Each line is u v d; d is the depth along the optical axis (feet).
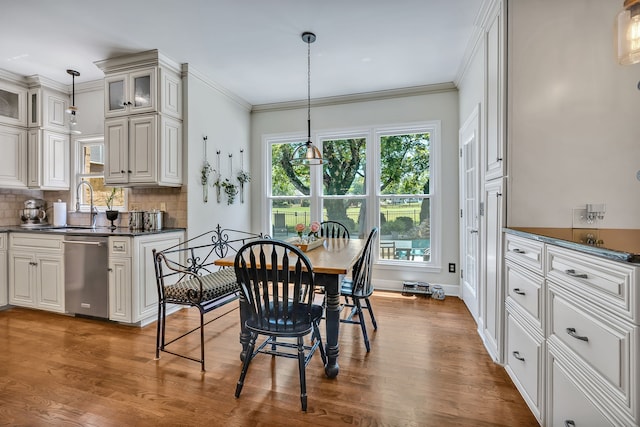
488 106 7.40
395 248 12.87
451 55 9.73
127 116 9.93
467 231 10.70
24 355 7.20
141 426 4.90
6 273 10.30
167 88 9.91
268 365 6.77
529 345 5.19
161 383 6.07
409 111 12.41
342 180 13.57
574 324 3.92
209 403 5.46
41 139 11.37
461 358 7.04
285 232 14.30
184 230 10.52
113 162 10.12
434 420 5.03
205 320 9.50
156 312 9.46
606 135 5.93
